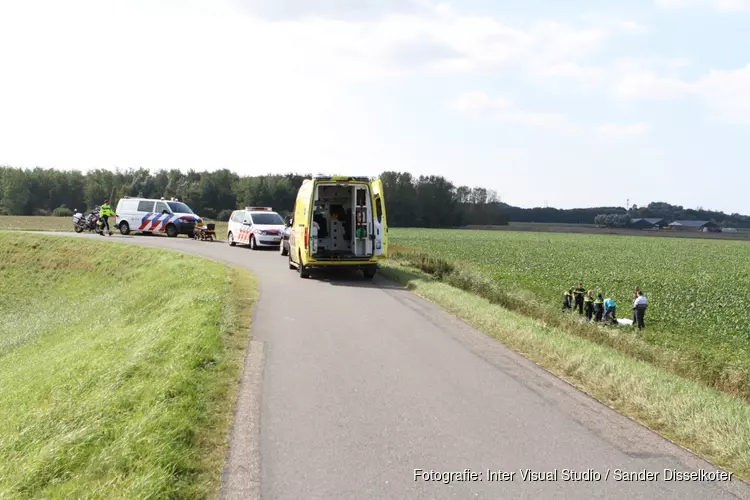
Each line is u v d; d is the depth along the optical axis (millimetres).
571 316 15227
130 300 18109
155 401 6141
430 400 6715
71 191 112375
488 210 134125
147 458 4836
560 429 5871
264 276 18156
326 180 17484
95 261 29734
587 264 42562
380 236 17969
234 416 6094
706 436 5512
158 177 112000
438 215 122250
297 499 4383
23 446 5926
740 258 58656
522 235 100375
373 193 17891
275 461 5031
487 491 4543
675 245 82562
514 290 22906
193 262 21547
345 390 7031
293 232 19859
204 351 8172
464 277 20422
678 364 10883
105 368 8266
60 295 27188
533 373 7926
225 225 63344
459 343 9664
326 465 4965
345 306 13070
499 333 10305
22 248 34969
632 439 5637
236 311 11969
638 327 19297
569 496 4477
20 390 9312
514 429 5852
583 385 7426
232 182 109625
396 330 10602
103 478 4703
